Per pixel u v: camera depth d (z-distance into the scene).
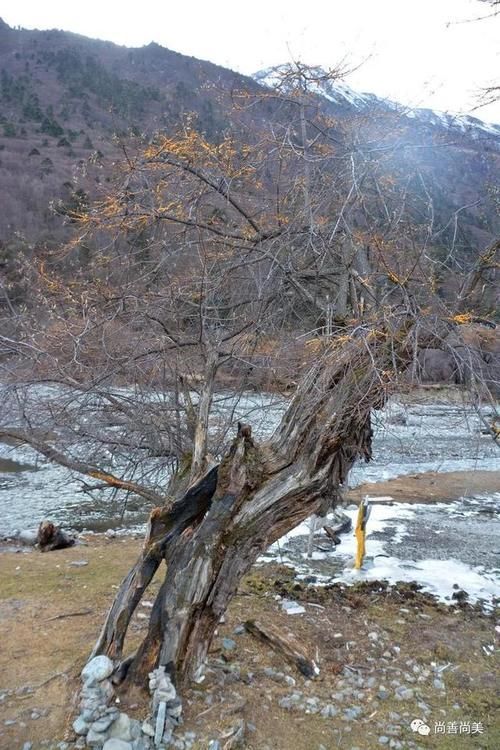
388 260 5.18
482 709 5.22
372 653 6.13
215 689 4.96
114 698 4.59
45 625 6.30
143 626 6.23
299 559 9.38
